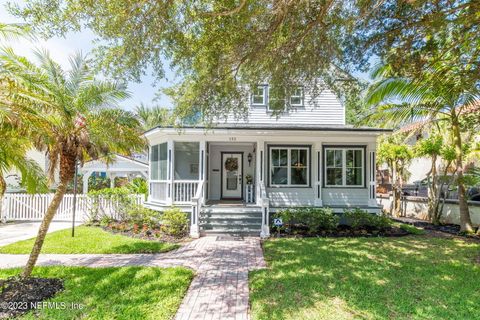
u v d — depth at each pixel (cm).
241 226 1035
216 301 465
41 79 496
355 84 740
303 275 572
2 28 468
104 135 568
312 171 1227
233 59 629
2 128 446
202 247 826
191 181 1151
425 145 1187
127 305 441
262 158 1182
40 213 1283
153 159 1337
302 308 432
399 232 1009
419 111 1044
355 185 1208
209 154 1456
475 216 1077
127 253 752
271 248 797
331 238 929
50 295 479
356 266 630
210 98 733
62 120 508
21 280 509
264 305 441
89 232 996
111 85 581
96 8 471
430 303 448
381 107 1094
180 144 1244
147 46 547
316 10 527
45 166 1598
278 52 611
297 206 1159
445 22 526
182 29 550
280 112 813
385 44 586
